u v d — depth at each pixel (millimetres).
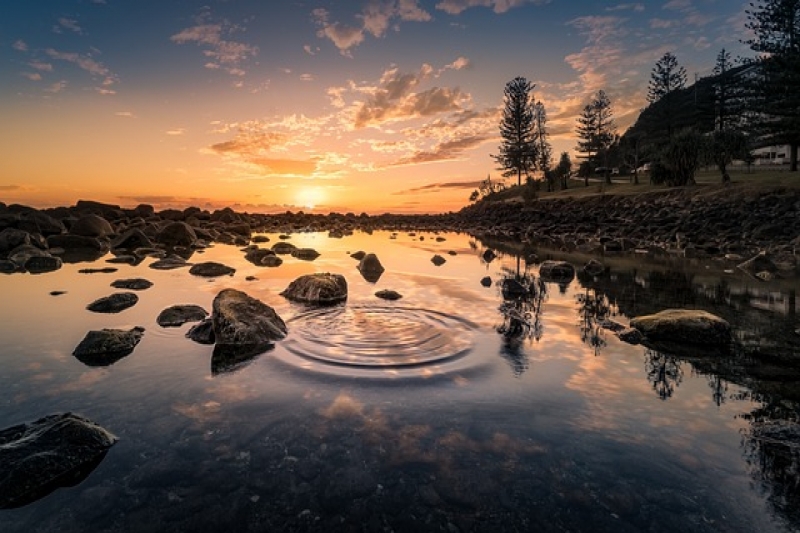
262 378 3242
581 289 6977
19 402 2840
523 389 3123
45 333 4316
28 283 7047
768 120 26000
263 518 1830
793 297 6383
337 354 3750
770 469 2215
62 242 12797
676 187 27078
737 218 17766
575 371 3471
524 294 6473
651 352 3932
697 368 3562
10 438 2326
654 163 30047
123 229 17625
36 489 1979
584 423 2672
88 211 22031
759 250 12297
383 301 5812
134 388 3061
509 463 2250
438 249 14383
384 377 3281
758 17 24344
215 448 2338
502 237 21578
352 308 5387
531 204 37250
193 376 3271
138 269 8789
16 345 3945
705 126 43125
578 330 4602
